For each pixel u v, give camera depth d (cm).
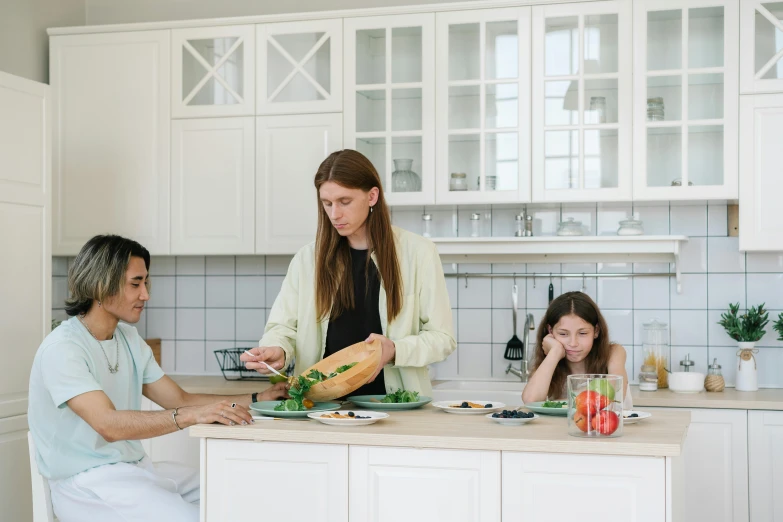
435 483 172
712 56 338
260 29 370
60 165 386
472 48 353
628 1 341
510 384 368
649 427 182
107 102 382
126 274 220
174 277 414
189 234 376
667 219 369
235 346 407
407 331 232
